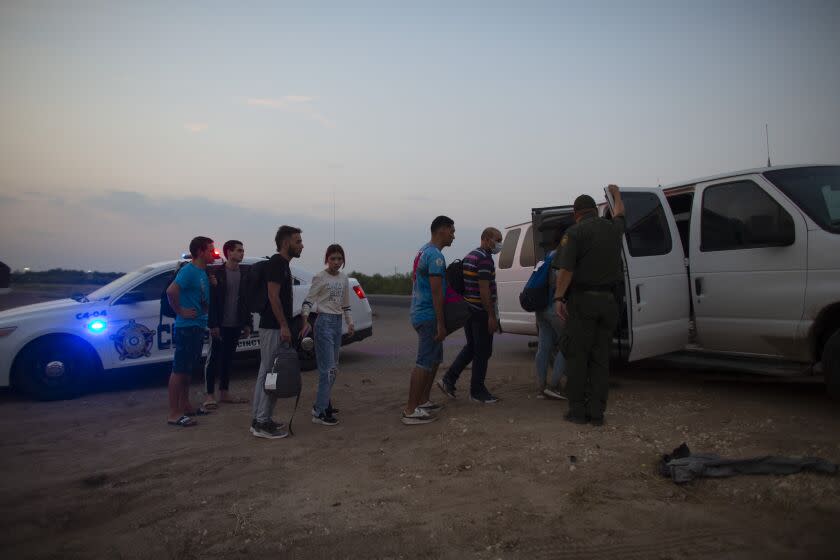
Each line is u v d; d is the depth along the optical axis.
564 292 5.30
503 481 4.09
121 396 7.55
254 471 4.57
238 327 6.98
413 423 5.69
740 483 3.79
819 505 3.41
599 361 5.33
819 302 5.34
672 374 7.65
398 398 6.89
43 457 5.05
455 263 6.48
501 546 3.23
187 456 4.98
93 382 7.77
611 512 3.54
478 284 6.29
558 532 3.34
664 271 6.39
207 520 3.72
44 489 4.30
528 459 4.46
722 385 6.78
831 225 5.38
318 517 3.70
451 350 10.82
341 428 5.70
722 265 6.17
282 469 4.60
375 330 14.85
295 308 8.87
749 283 5.92
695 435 4.83
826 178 5.87
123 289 7.87
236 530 3.56
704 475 3.92
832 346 5.11
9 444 5.45
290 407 6.61
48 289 33.69
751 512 3.45
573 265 5.29
